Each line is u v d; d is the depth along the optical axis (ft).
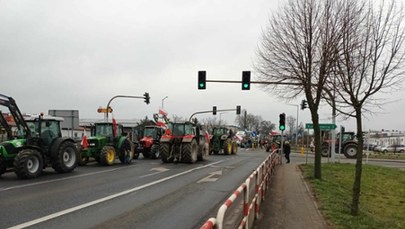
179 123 82.48
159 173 59.57
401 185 66.59
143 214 30.04
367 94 32.42
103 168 68.03
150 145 95.61
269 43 59.72
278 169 74.23
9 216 28.63
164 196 38.34
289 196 40.24
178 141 80.89
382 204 51.13
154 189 42.86
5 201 34.58
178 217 29.22
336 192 46.50
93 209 31.58
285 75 59.31
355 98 32.83
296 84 58.13
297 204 35.68
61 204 33.45
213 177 54.80
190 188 43.86
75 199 35.99
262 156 115.75
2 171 54.54
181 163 80.43
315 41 52.16
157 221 27.86
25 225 26.04
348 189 53.21
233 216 22.41
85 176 54.85
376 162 118.11
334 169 74.69
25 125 56.08
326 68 47.03
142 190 42.01
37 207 32.04
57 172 59.88
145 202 35.01
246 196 21.43
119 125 79.77
